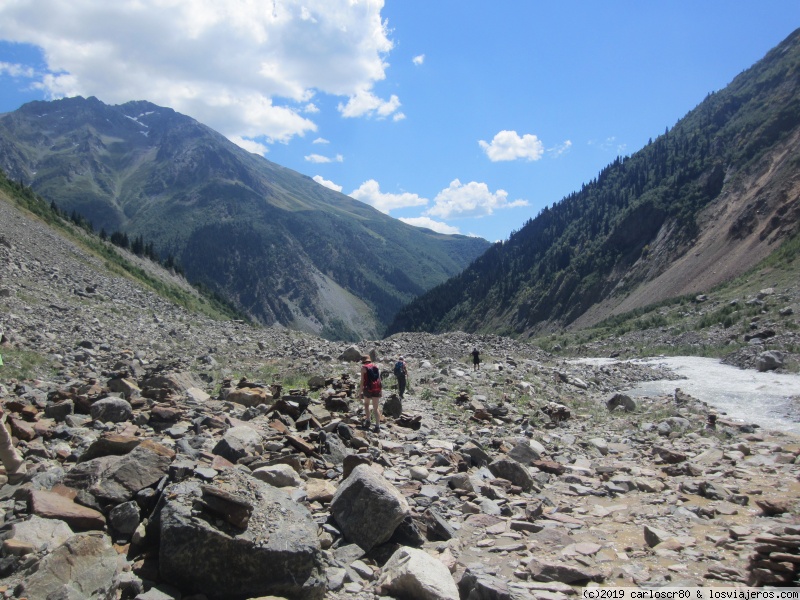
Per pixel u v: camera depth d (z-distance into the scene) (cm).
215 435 1060
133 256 11200
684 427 1947
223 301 13738
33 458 801
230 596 542
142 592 509
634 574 702
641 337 6625
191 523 546
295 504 656
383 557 702
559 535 833
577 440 1680
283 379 2233
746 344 4612
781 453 1505
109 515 618
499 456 1324
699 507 1003
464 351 4159
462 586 622
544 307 16400
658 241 13775
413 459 1183
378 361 3278
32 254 4219
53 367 1739
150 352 2498
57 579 465
